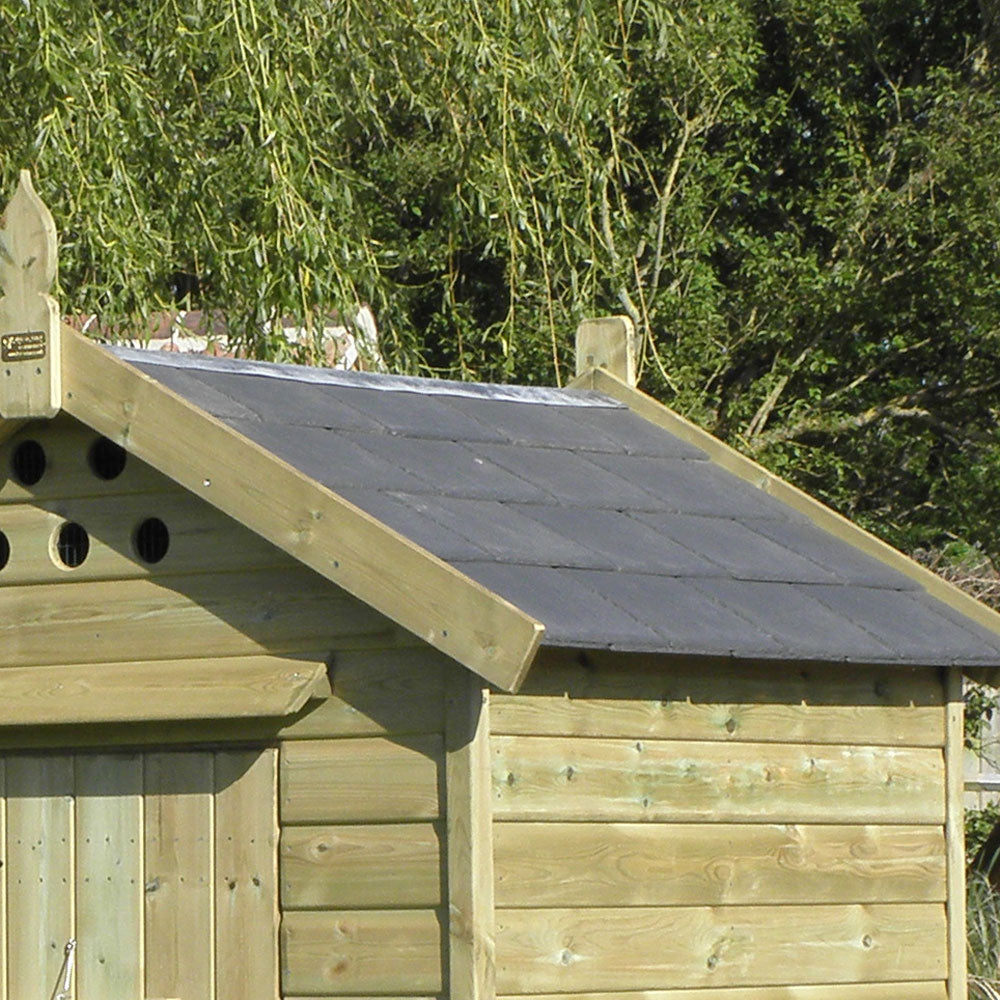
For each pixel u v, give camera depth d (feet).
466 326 194.18
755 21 211.61
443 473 75.56
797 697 77.15
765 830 75.56
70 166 120.16
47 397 72.74
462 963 65.41
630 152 203.10
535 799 68.13
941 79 201.57
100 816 73.72
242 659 71.05
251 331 131.03
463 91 144.56
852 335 206.80
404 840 67.31
